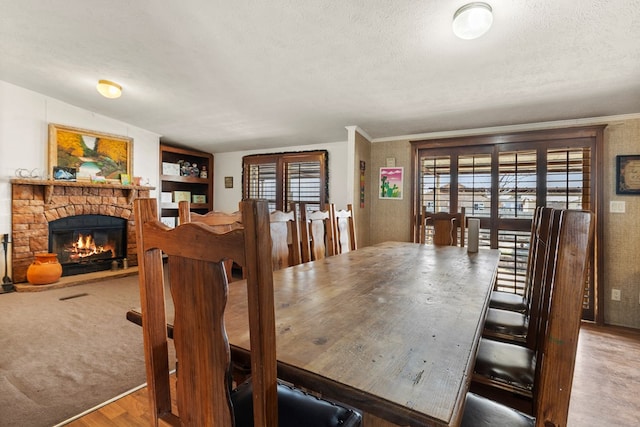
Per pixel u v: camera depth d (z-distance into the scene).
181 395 0.81
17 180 3.80
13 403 1.76
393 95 3.11
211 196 6.53
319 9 1.95
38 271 3.88
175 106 3.98
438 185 4.09
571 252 0.71
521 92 2.84
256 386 0.65
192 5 2.04
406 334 0.92
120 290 3.96
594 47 2.08
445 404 0.60
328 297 1.28
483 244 3.76
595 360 2.46
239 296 1.29
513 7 1.74
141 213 0.89
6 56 3.01
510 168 3.66
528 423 0.94
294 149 5.61
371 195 4.57
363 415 0.83
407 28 2.05
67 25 2.43
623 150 3.18
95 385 1.94
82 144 4.41
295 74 2.86
